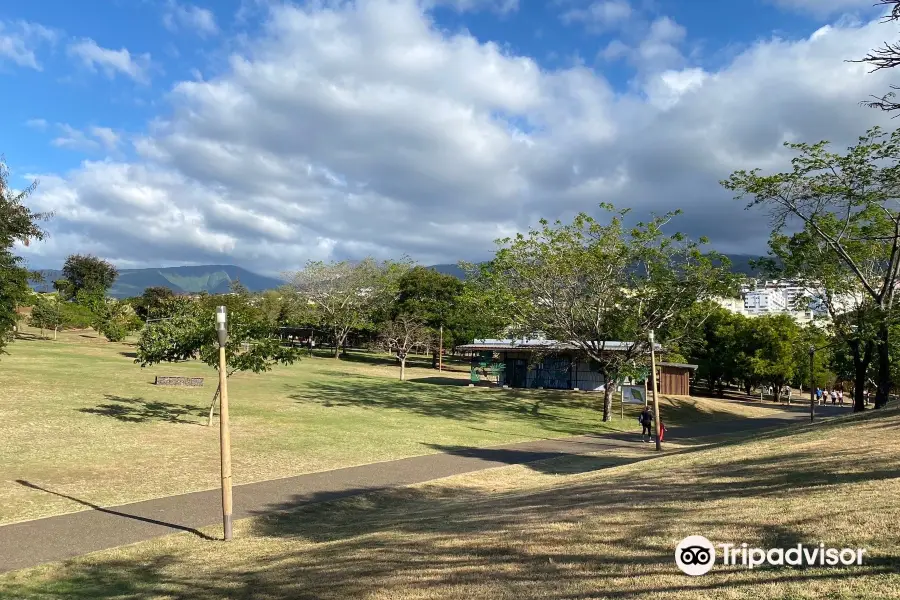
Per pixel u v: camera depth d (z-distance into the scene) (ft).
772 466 30.30
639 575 17.17
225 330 32.32
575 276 97.66
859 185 76.43
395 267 219.82
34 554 28.14
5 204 67.56
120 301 235.40
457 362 241.35
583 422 96.12
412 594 18.15
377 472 49.52
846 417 59.36
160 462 48.47
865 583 14.48
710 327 163.63
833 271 85.15
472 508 33.01
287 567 24.07
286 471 48.11
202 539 31.32
